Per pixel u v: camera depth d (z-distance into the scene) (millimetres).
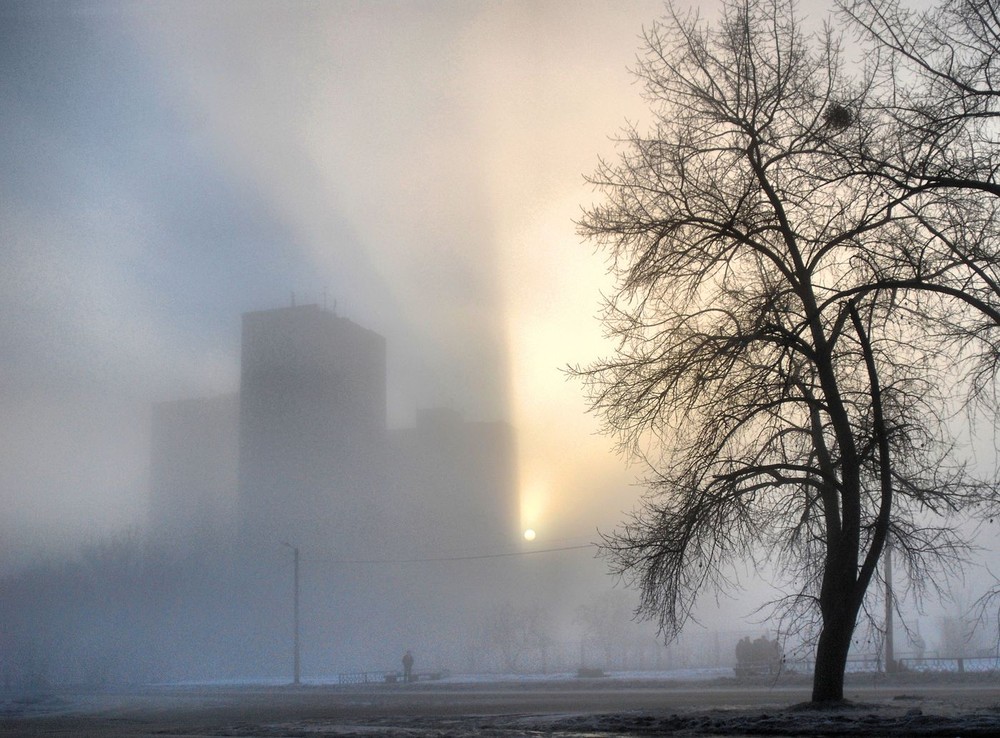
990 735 11953
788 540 21484
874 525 20031
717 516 20141
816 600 20953
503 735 14695
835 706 19250
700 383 19922
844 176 19031
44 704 49375
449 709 27891
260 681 85000
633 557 20516
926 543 20734
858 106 19391
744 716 16984
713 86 22016
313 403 188125
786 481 20688
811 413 21281
